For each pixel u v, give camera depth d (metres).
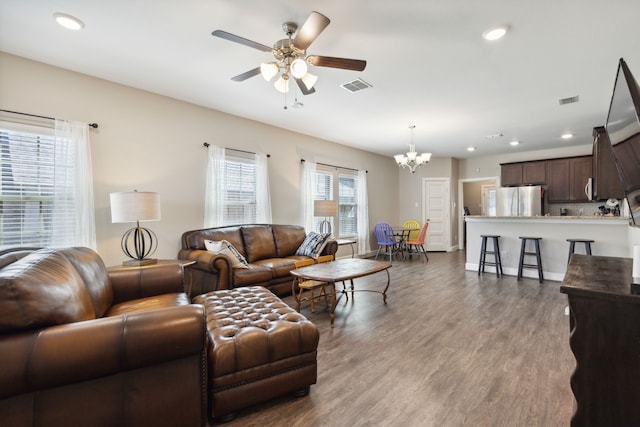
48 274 1.41
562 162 6.48
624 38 2.46
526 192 6.56
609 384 1.11
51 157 2.94
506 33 2.39
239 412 1.67
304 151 5.59
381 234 6.84
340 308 3.42
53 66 2.96
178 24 2.29
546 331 2.72
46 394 1.18
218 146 4.23
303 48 2.16
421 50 2.64
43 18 2.21
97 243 3.22
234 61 2.87
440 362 2.19
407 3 2.03
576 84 3.37
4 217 2.73
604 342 1.11
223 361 1.57
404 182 8.23
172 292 2.54
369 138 5.92
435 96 3.72
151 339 1.30
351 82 3.31
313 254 4.40
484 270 5.30
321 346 2.47
